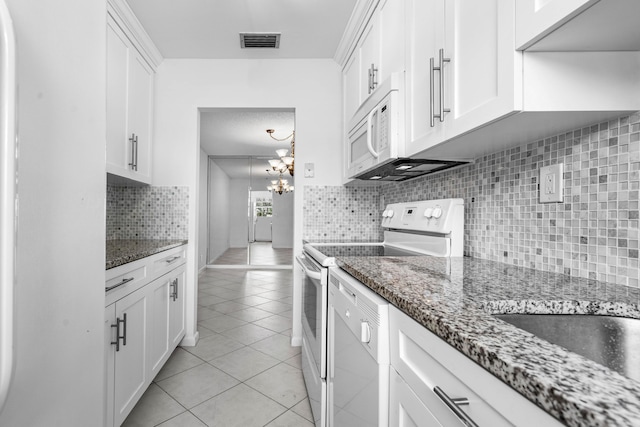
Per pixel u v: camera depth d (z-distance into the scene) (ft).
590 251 3.01
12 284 1.72
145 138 7.73
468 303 2.13
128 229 8.39
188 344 8.35
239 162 22.11
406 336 2.24
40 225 2.20
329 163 8.58
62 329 2.43
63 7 2.48
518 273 3.36
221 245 22.39
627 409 0.93
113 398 4.43
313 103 8.60
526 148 3.78
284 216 25.21
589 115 2.68
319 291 4.88
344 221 8.59
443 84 3.47
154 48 7.84
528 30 2.37
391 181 7.63
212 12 6.63
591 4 1.93
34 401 2.15
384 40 5.39
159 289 6.34
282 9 6.54
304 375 6.57
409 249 5.83
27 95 2.10
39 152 2.21
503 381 1.28
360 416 2.99
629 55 2.57
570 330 2.26
